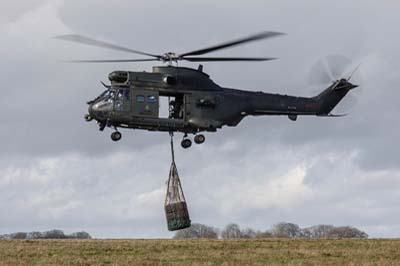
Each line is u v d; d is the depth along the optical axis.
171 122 75.31
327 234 114.56
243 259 64.81
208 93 76.75
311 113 84.25
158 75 75.31
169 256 66.38
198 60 74.50
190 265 61.56
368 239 78.25
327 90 85.06
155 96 74.81
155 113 74.75
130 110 74.25
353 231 113.56
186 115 75.81
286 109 82.12
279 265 61.66
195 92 76.19
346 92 85.75
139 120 74.50
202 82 76.75
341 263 63.16
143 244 74.44
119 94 74.25
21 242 77.31
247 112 79.44
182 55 75.12
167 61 75.94
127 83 74.50
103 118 74.62
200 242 75.94
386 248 71.44
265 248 71.81
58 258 65.19
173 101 76.81
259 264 62.12
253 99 79.75
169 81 75.00
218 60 72.94
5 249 70.44
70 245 73.62
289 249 71.00
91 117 75.56
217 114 77.19
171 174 77.50
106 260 64.19
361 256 66.81
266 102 80.69
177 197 77.44
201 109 76.31
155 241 77.31
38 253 68.06
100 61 71.56
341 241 76.62
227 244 74.31
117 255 67.25
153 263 62.69
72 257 65.81
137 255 67.19
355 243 75.06
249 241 76.38
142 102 74.50
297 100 82.75
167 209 77.50
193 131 77.19
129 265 61.84
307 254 67.50
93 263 62.81
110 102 74.19
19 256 66.44
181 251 69.62
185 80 75.94
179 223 77.31
